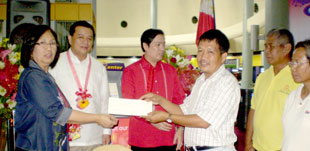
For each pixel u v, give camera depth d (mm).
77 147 1853
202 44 1519
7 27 2971
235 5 11156
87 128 1892
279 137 1805
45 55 1406
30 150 1309
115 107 1560
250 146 2168
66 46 3178
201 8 3271
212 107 1410
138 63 2197
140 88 2119
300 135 1381
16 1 3004
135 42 13914
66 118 1356
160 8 13750
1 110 1719
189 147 1541
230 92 1428
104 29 14078
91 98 1953
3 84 1709
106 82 2164
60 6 3193
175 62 2709
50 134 1354
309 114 1369
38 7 3061
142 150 2084
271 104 1872
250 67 7305
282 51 1879
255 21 7984
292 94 1562
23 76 1353
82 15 3236
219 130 1434
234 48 11805
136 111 1576
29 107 1319
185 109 1786
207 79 1551
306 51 1405
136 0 13688
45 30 1431
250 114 2189
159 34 2104
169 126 1997
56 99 1350
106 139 2088
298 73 1432
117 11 13867
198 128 1476
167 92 2164
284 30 1925
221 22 12078
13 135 1768
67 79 1909
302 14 2902
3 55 1730
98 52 14844
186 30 13477
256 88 2154
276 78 1906
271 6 3414
